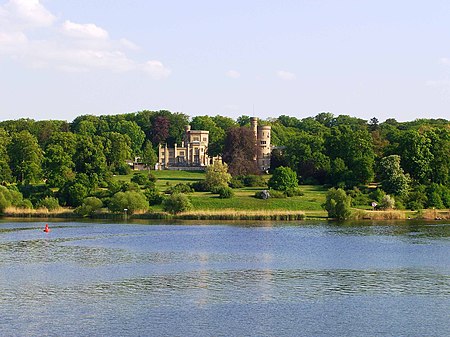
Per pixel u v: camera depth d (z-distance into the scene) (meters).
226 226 181.62
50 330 75.44
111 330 75.56
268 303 88.19
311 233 165.00
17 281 101.56
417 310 85.12
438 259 123.62
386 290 96.50
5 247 137.75
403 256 127.31
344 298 91.38
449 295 93.38
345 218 198.50
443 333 75.69
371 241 149.38
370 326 78.06
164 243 146.50
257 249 137.38
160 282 101.50
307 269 113.44
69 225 182.88
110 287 97.62
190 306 86.31
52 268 113.19
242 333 74.94
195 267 115.19
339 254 130.12
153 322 78.75
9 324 77.62
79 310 84.06
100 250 135.12
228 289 96.75
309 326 77.88
